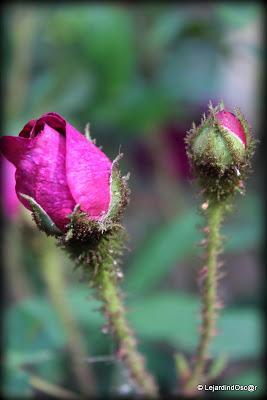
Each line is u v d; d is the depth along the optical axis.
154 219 0.59
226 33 0.49
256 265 0.54
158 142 0.58
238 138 0.34
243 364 0.46
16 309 0.44
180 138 0.58
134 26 0.55
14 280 0.47
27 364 0.44
